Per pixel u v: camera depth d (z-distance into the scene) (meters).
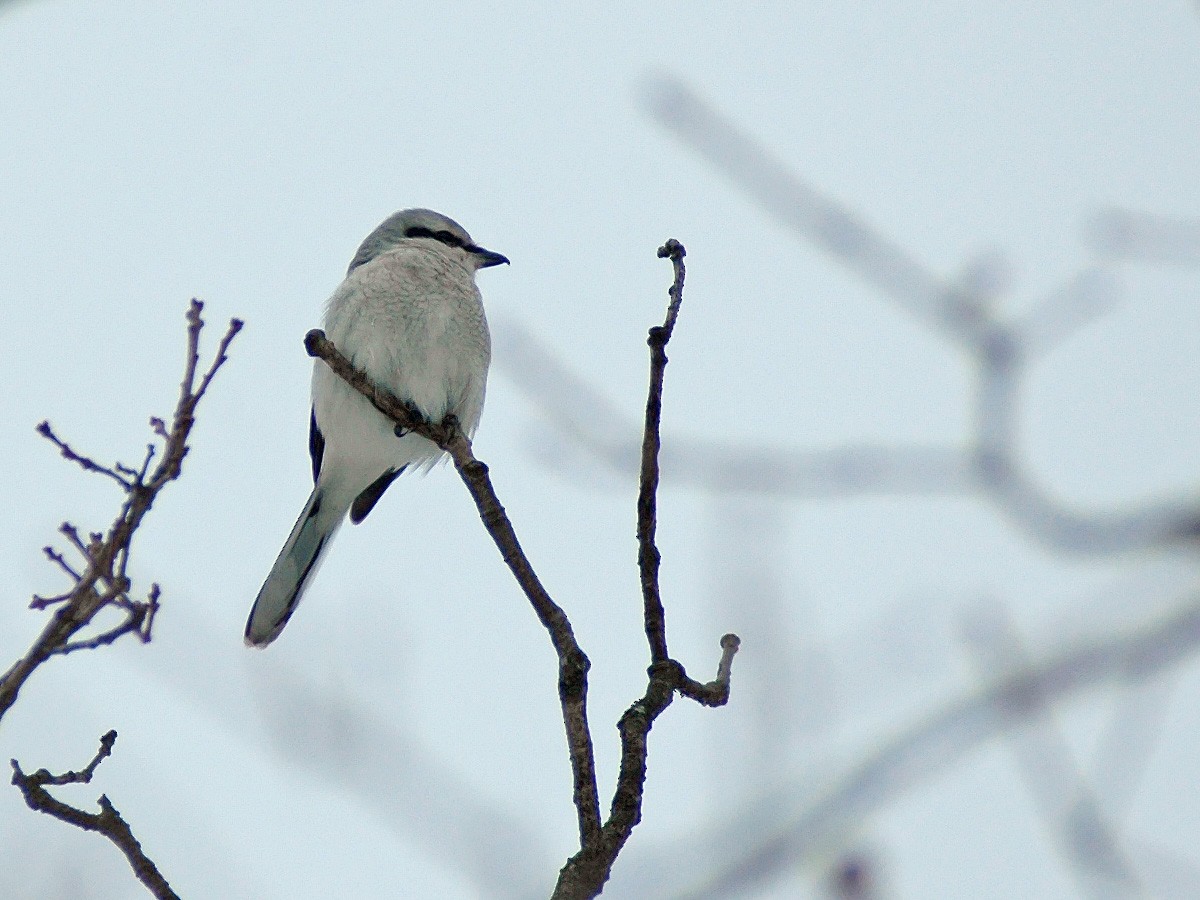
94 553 6.07
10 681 5.78
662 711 5.75
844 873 4.71
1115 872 5.07
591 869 5.25
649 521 6.07
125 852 5.48
